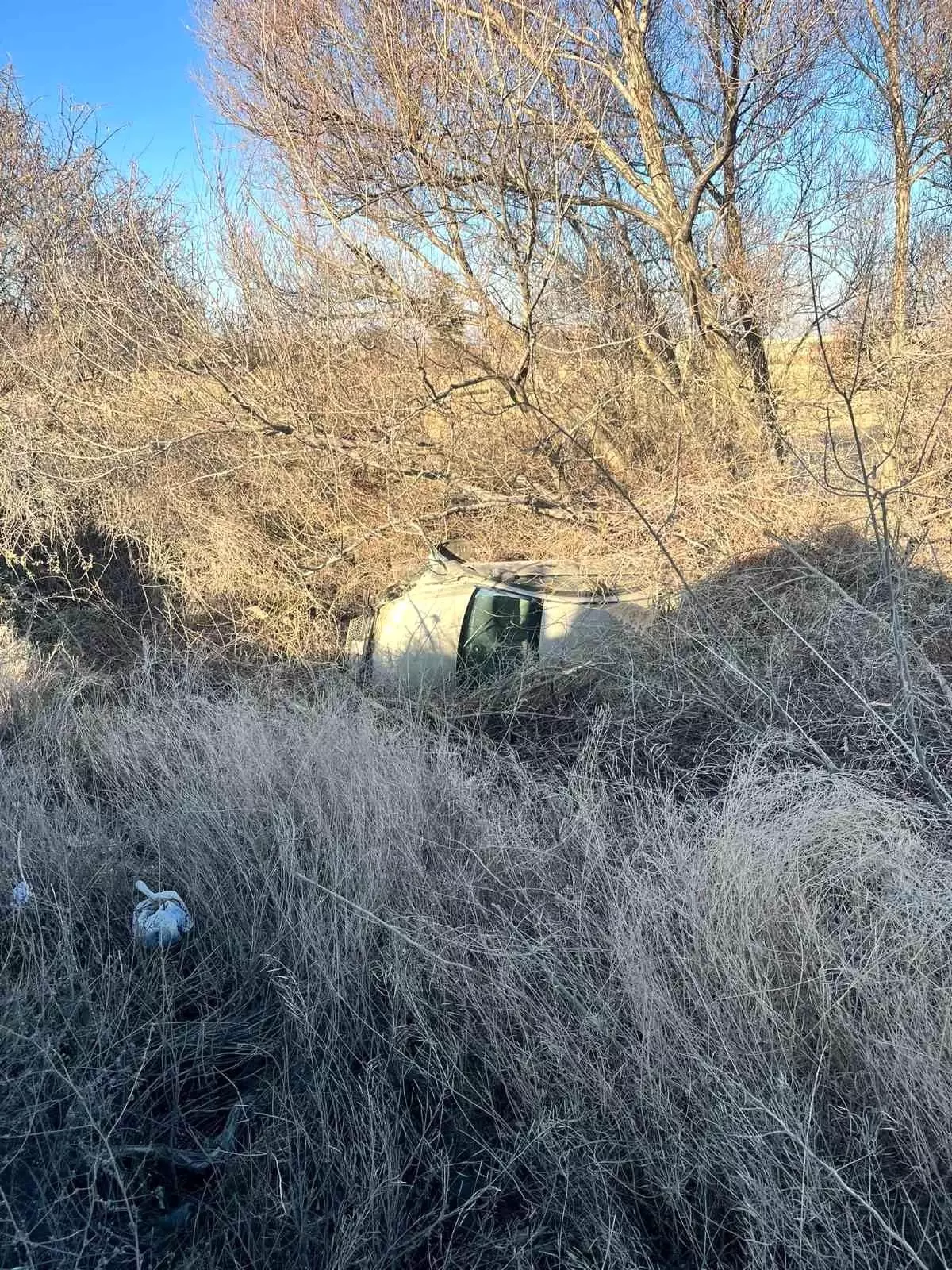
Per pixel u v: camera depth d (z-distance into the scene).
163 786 4.56
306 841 4.09
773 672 5.07
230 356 8.27
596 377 8.55
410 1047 3.05
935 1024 2.62
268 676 6.87
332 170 8.42
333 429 8.31
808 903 3.15
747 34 8.34
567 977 3.05
